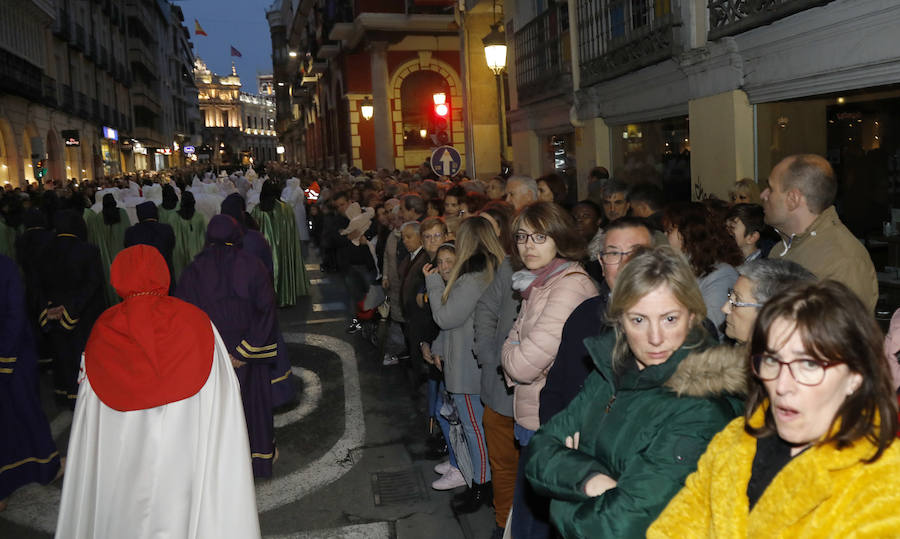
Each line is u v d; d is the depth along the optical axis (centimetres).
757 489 152
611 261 275
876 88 523
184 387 307
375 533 406
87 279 618
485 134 1616
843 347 134
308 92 4744
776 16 570
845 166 562
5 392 451
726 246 315
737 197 574
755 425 156
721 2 650
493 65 1127
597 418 210
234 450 322
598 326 271
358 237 809
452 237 505
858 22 512
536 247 312
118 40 4809
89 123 3950
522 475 311
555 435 220
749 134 666
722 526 154
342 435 562
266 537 408
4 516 445
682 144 794
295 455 528
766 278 216
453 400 429
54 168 3278
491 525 407
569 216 316
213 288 459
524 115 1256
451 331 409
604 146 986
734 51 653
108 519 307
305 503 449
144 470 306
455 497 445
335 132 3212
